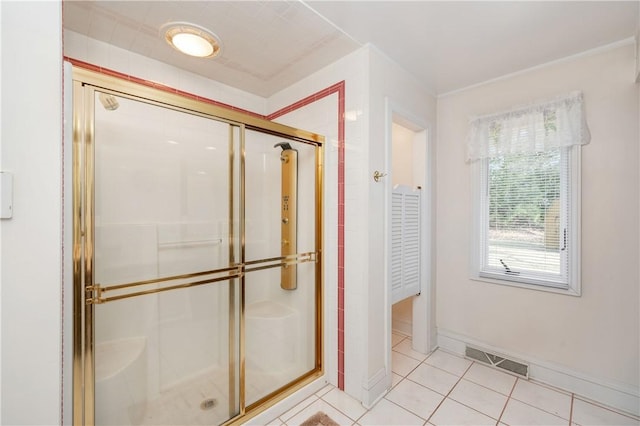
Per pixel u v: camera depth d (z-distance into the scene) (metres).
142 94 1.28
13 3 0.77
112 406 1.37
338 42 1.75
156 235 1.66
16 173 0.76
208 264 1.79
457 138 2.44
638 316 1.67
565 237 1.93
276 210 2.00
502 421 1.60
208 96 2.19
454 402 1.77
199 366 1.71
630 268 1.69
